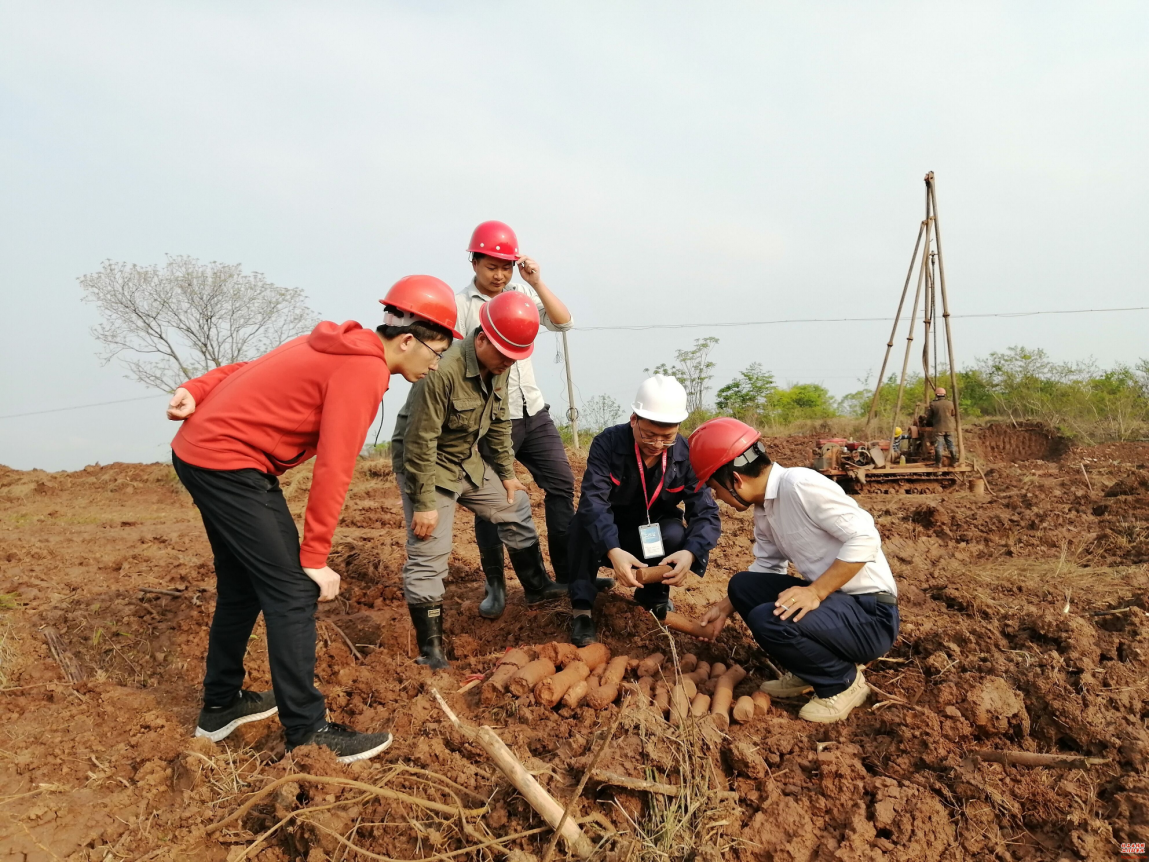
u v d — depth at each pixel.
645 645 4.12
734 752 2.83
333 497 2.83
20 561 6.89
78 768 3.16
